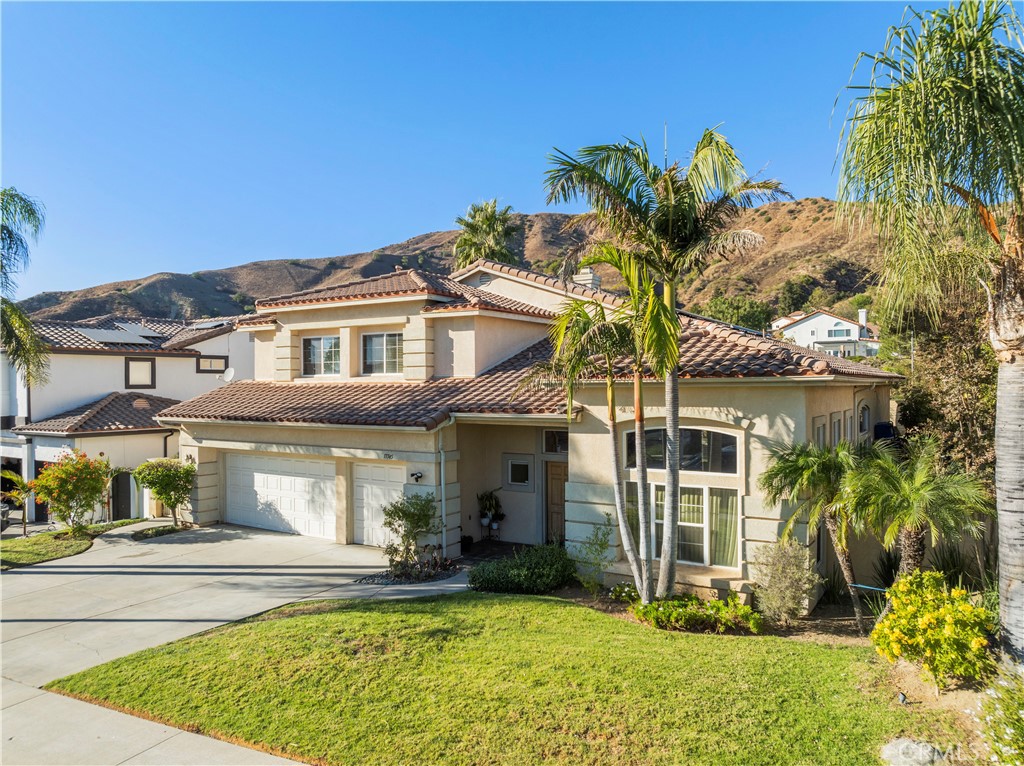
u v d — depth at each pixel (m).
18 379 24.06
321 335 18.70
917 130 5.96
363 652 8.76
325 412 15.52
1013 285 6.70
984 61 5.84
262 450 16.88
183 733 7.16
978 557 11.99
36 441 23.45
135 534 17.20
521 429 16.41
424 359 16.34
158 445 24.30
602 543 11.73
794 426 10.69
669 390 10.42
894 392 21.69
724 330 12.75
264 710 7.45
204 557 14.98
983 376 17.27
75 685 8.34
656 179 9.92
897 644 7.13
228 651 9.08
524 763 6.26
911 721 6.46
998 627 7.27
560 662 8.30
